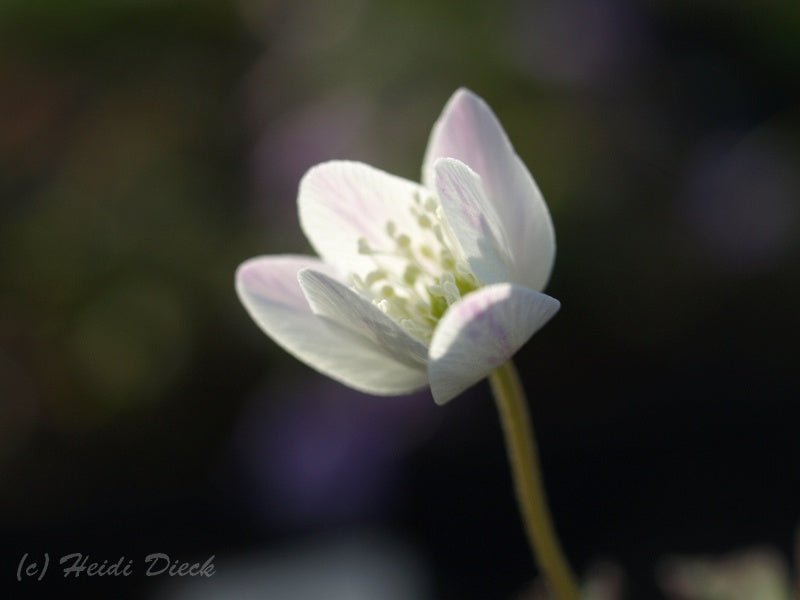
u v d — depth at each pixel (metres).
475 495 0.27
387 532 0.26
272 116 0.29
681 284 0.29
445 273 0.17
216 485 0.28
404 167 0.27
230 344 0.29
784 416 0.27
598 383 0.28
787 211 0.28
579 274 0.28
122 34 0.31
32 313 0.31
